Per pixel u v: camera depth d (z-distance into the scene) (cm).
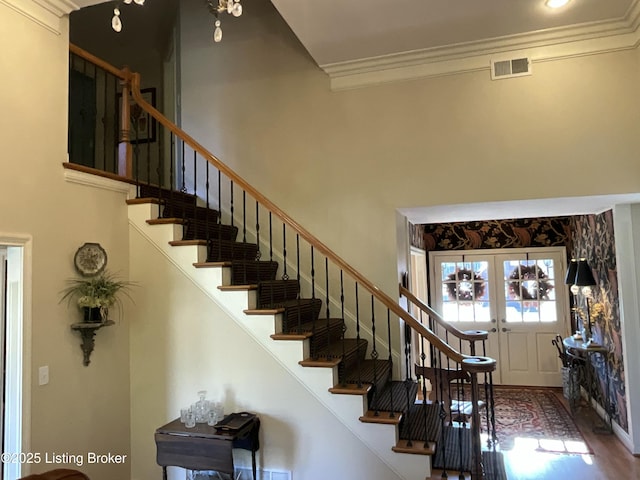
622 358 436
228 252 370
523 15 323
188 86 454
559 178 352
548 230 667
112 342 319
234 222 433
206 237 361
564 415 524
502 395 614
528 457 411
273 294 339
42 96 273
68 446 278
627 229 419
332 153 407
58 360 274
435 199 378
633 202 395
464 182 373
